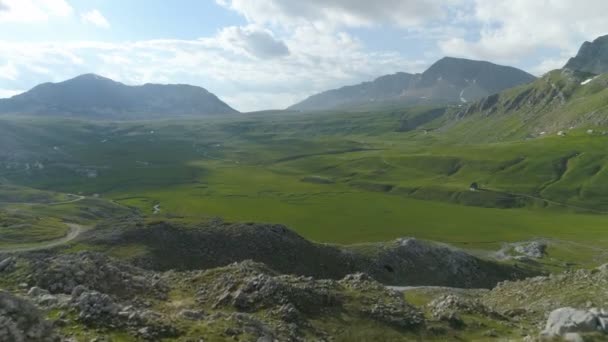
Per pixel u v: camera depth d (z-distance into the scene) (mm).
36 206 162375
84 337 20984
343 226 156375
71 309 23594
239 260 82000
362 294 36031
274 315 30328
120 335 22172
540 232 151750
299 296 32875
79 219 146625
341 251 92562
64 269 32250
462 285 91438
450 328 33188
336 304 33625
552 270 104438
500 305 46500
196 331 24328
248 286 33625
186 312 27453
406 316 33250
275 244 86938
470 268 96250
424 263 94688
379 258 92375
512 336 31188
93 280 32656
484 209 197000
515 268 102000
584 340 24766
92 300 24172
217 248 84312
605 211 196875
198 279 37531
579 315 27141
